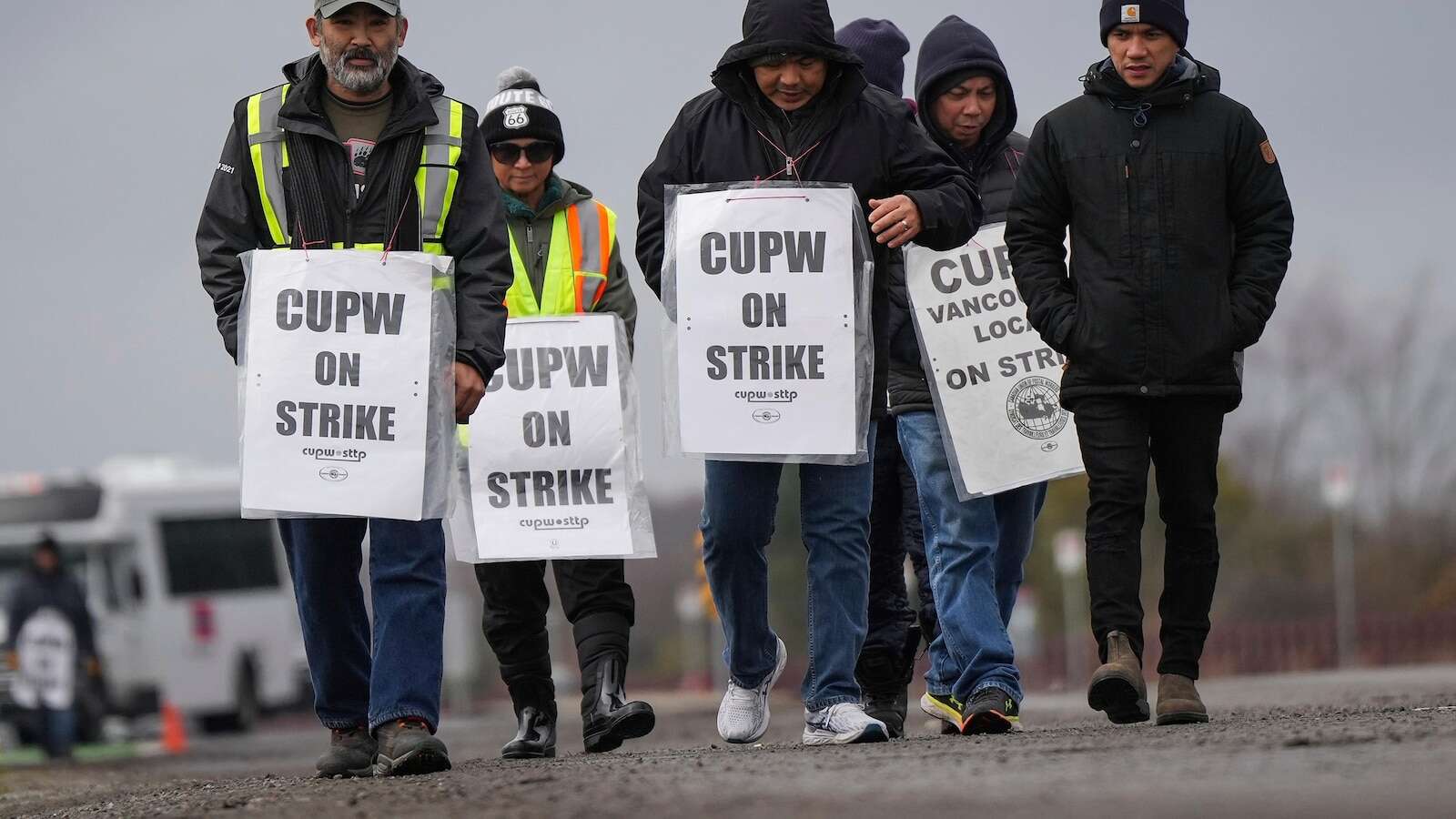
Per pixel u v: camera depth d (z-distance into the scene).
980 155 32.59
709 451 26.80
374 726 24.94
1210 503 27.06
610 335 32.41
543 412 32.12
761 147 27.14
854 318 26.86
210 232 25.73
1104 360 26.69
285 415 25.08
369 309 25.20
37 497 100.81
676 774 20.55
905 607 32.44
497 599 32.19
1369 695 44.53
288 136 25.41
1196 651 27.02
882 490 32.44
